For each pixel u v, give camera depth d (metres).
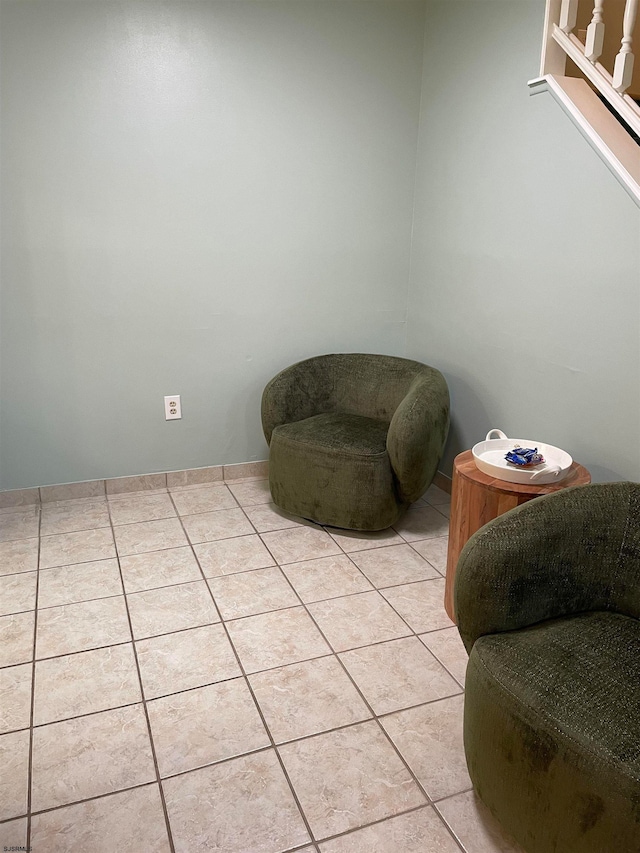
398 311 3.61
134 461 3.29
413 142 3.38
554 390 2.61
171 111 2.92
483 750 1.43
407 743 1.76
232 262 3.20
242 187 3.12
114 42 2.77
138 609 2.33
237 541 2.84
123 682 1.96
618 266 2.26
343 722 1.83
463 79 2.97
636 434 2.26
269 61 3.02
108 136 2.85
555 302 2.55
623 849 1.17
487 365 2.99
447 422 2.92
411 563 2.68
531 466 2.16
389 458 2.77
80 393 3.09
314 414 3.29
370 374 3.28
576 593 1.61
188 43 2.87
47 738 1.75
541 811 1.30
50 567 2.59
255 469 3.53
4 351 2.92
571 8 2.38
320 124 3.18
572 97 2.37
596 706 1.29
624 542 1.61
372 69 3.20
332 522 2.88
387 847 1.47
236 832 1.50
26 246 2.84
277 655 2.10
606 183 2.27
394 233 3.47
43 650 2.10
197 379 3.29
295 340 3.43
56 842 1.46
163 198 3.00
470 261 3.04
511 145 2.71
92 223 2.92
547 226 2.55
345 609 2.35
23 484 3.11
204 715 1.84
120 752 1.71
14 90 2.68
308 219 3.28
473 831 1.52
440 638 2.20
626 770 1.17
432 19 3.17
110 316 3.05
